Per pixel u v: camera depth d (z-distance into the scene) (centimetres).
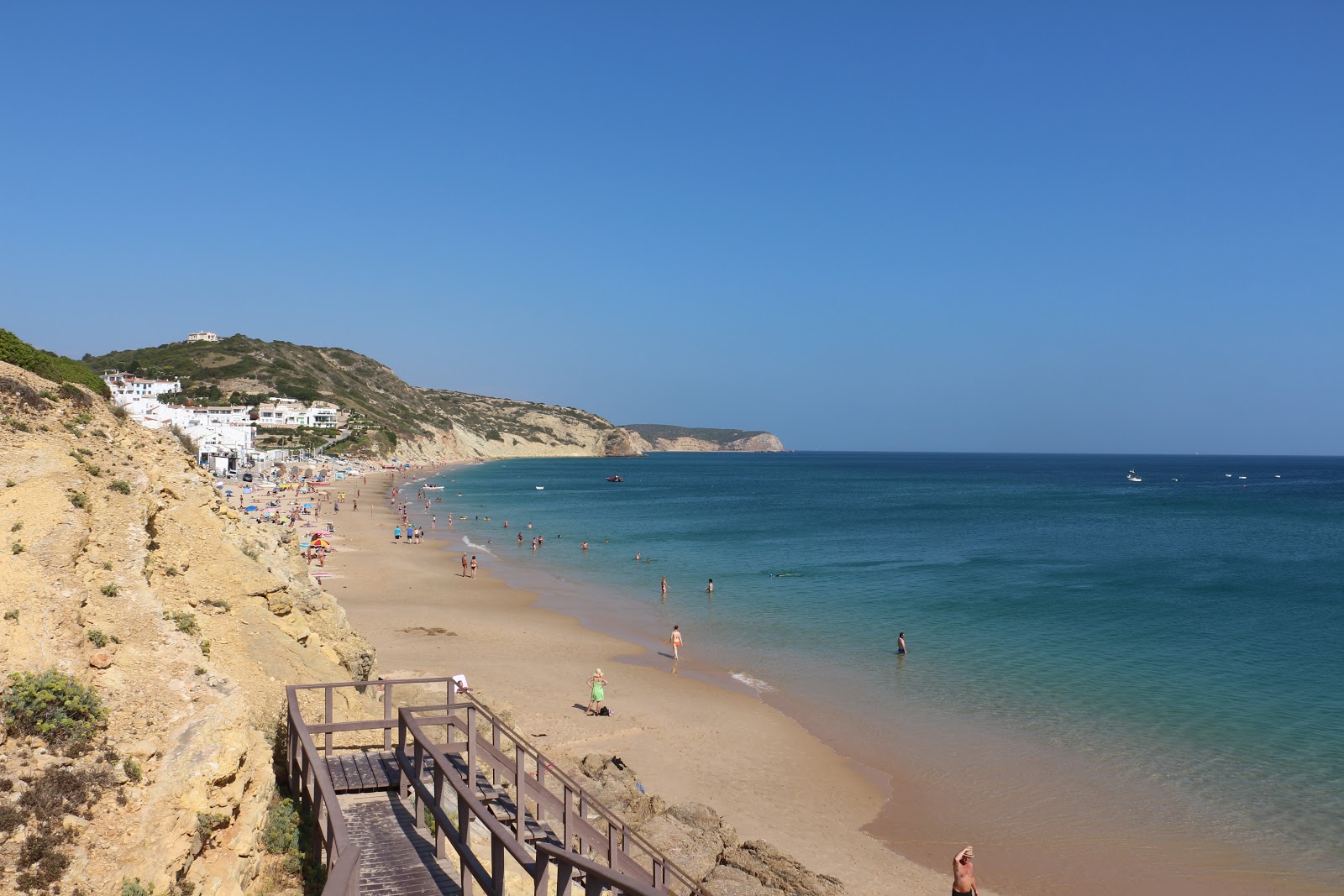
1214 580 5691
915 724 2844
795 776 2409
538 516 10725
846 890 1742
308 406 19988
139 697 977
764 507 12375
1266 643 3919
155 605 1138
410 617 4316
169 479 1551
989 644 3931
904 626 4325
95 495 1263
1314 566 6378
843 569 6247
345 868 586
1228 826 2100
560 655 3669
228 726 977
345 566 5903
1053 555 7062
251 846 935
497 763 1244
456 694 1905
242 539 1709
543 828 1255
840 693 3186
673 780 2348
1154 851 1989
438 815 981
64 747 878
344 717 1373
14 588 1006
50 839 786
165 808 863
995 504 13238
